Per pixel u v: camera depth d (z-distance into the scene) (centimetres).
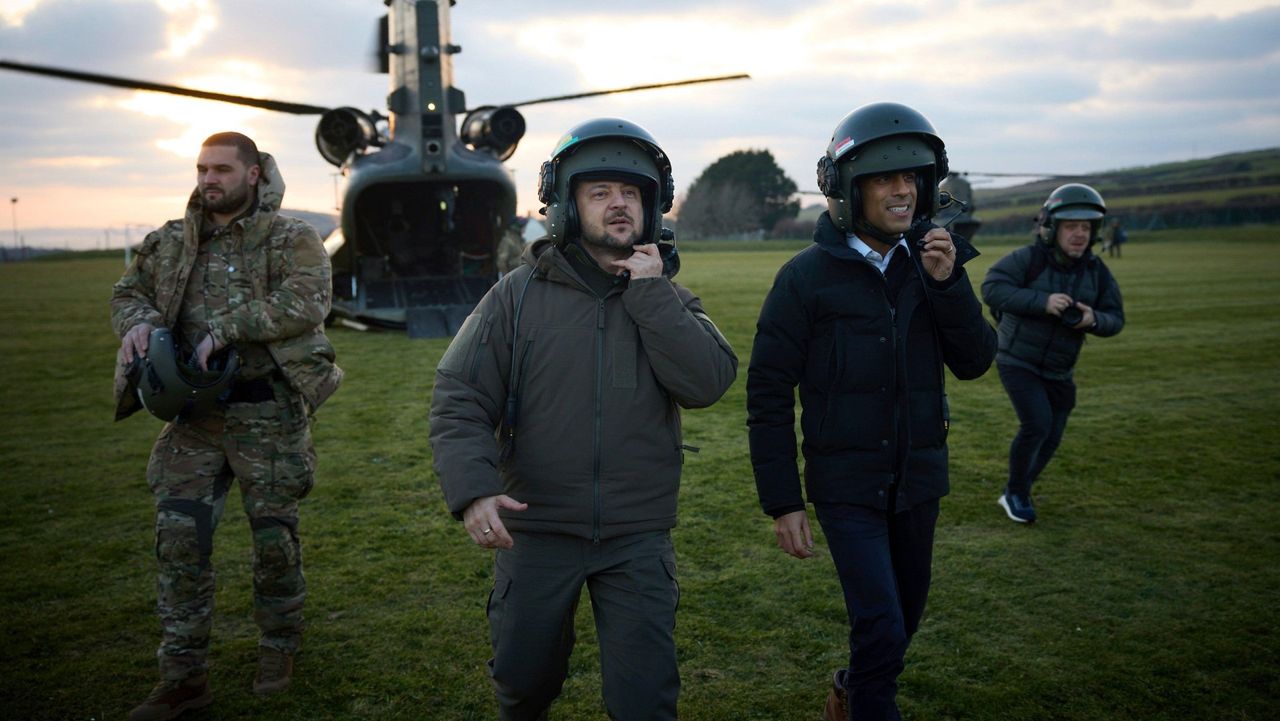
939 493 233
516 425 208
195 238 273
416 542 420
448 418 201
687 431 661
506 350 210
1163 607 345
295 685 286
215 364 265
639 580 203
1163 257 3466
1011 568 386
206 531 268
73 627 330
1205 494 492
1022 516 443
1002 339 440
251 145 277
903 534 236
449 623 333
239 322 261
